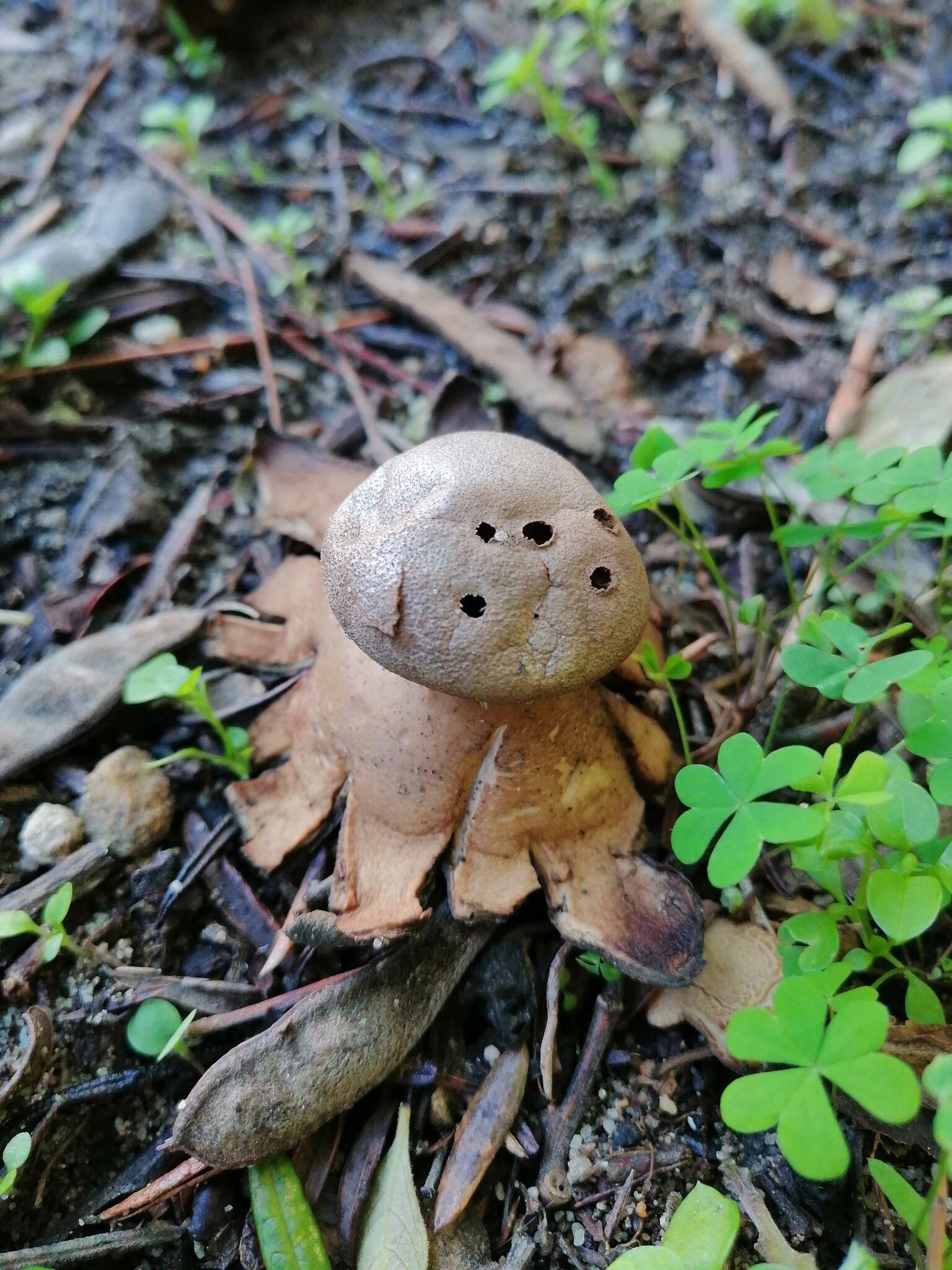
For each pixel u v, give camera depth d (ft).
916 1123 0.38
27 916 0.41
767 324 0.64
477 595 0.32
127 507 0.57
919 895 0.35
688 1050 0.42
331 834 0.45
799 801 0.47
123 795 0.47
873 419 0.57
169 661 0.46
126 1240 0.38
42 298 0.60
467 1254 0.38
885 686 0.37
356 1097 0.39
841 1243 0.38
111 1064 0.42
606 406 0.63
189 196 0.73
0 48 0.80
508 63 0.68
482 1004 0.43
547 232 0.70
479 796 0.40
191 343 0.66
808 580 0.53
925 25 0.72
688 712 0.51
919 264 0.64
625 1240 0.38
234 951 0.45
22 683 0.48
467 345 0.64
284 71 0.81
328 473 0.54
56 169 0.74
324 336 0.67
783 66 0.73
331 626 0.45
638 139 0.73
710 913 0.43
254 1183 0.38
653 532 0.58
